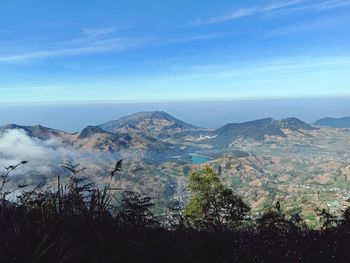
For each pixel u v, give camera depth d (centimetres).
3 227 324
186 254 419
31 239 316
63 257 297
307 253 477
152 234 414
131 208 410
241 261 450
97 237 339
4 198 352
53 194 367
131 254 353
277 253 470
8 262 288
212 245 452
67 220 345
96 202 367
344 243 503
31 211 364
